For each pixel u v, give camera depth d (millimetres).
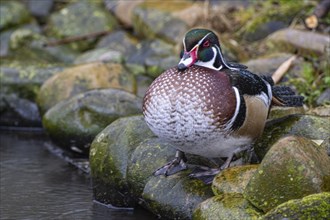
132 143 10336
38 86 14734
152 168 9836
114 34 16750
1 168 12234
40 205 10531
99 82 13922
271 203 8164
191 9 16250
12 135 14422
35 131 14734
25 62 15359
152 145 10047
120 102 12578
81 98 12703
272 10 15617
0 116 14867
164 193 9383
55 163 12562
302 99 10391
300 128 9938
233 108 8844
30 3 17969
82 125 12484
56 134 12758
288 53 14094
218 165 9875
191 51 9086
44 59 16500
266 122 10211
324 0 14461
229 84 8938
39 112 14219
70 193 11055
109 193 10453
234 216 8219
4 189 11203
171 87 8797
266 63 13547
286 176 8141
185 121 8773
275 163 8188
